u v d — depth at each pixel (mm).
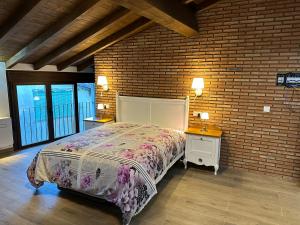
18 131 4992
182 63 4285
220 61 3959
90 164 2803
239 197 3150
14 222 2559
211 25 3932
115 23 3938
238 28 3746
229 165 4156
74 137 3586
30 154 4754
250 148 3943
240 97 3893
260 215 2752
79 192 3068
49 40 3830
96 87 5328
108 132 3891
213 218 2682
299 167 3646
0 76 4586
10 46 4023
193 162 3992
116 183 2602
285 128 3650
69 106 6191
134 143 3285
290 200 3086
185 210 2834
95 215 2725
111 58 5012
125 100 4949
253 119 3850
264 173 3895
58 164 3014
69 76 5988
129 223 2553
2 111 4699
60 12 3307
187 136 3963
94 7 3244
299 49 3408
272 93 3660
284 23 3443
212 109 4145
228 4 3760
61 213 2748
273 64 3596
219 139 3791
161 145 3377
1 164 4199
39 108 5441
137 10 2725
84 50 4969
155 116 4652
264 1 3516
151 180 2771
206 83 4125
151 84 4660
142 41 4594
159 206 2912
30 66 5059
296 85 3486
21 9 3072
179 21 3223
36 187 3219
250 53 3721
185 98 4328
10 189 3291
